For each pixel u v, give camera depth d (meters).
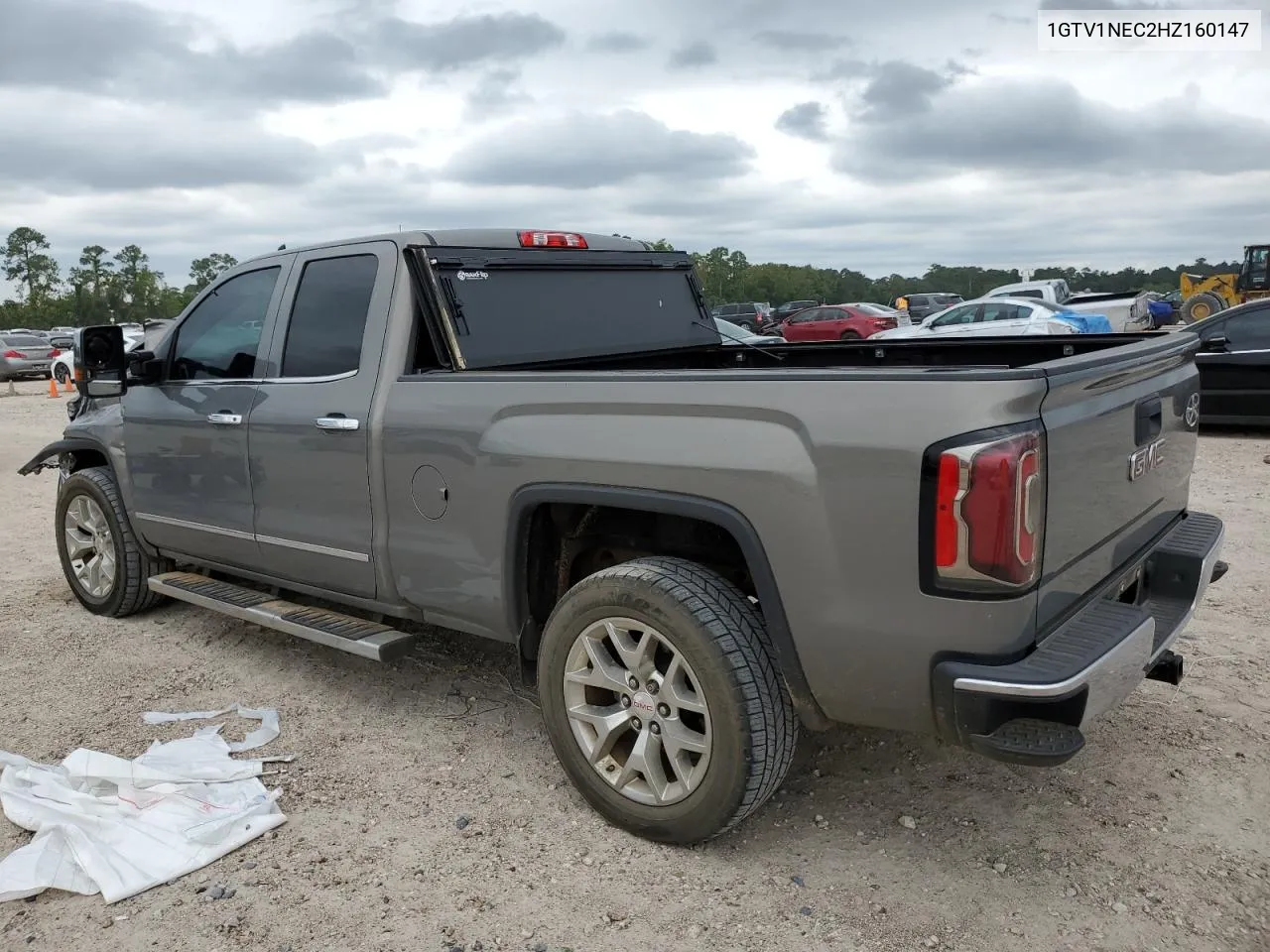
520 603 3.37
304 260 4.12
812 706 2.79
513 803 3.31
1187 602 3.16
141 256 130.38
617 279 4.46
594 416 3.03
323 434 3.82
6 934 2.67
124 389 4.68
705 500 2.78
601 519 3.37
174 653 4.80
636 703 2.98
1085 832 3.05
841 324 29.05
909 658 2.51
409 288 3.72
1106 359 2.71
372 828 3.18
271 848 3.07
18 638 5.06
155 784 3.35
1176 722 3.75
